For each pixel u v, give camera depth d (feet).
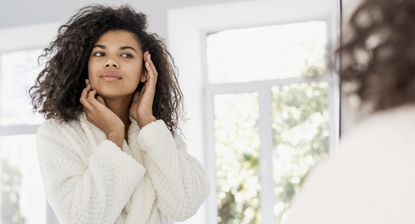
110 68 4.45
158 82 5.01
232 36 9.72
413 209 1.24
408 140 1.34
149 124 4.42
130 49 4.59
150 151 4.37
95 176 4.07
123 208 4.32
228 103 9.69
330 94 9.14
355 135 1.43
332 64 1.54
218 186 9.62
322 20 9.29
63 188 4.13
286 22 9.42
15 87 10.46
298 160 9.30
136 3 8.95
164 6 8.80
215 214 9.54
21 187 10.42
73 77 4.56
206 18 9.18
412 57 1.34
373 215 1.26
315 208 1.34
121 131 4.43
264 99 9.49
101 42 4.56
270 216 9.32
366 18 1.43
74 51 4.57
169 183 4.37
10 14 9.59
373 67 1.40
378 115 1.42
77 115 4.52
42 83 4.70
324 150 9.17
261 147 9.46
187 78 9.22
